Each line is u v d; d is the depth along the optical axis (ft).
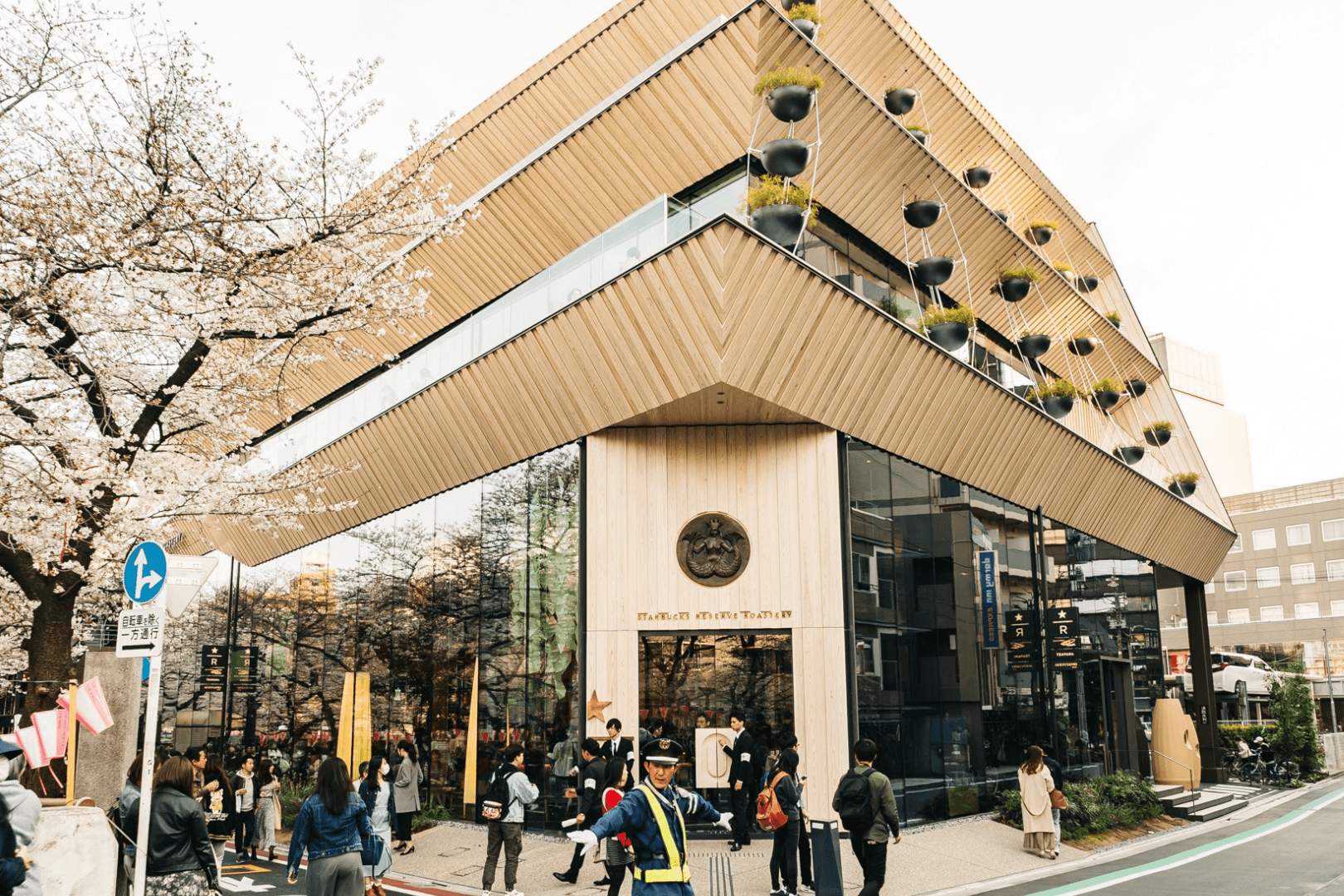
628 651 46.21
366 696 61.36
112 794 35.88
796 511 47.16
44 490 36.99
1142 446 77.82
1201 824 59.67
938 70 70.64
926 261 57.82
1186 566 90.94
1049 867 42.11
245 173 39.83
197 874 22.88
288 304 40.24
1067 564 69.82
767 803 32.73
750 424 48.06
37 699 33.47
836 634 45.70
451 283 61.57
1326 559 206.28
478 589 54.24
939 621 53.72
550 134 58.03
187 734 77.66
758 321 42.01
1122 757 75.25
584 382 47.14
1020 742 59.31
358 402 61.98
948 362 50.80
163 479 40.75
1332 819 60.13
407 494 60.08
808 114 48.11
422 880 40.27
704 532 47.26
